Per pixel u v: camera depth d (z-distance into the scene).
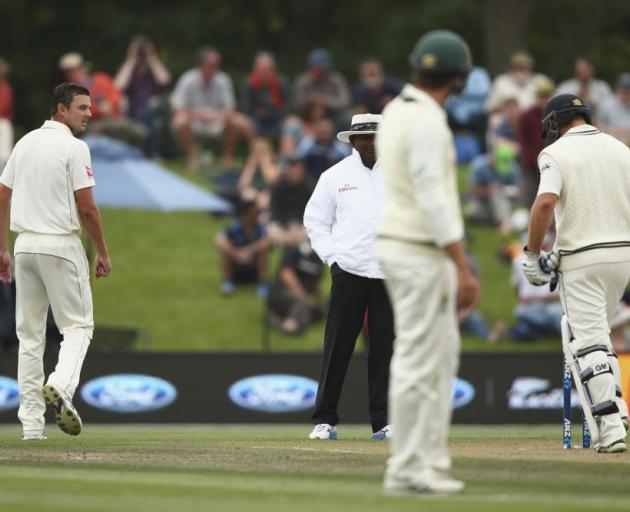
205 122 82.25
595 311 30.12
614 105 78.00
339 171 34.81
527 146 70.94
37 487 22.50
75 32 125.56
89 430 47.75
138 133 76.75
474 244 76.62
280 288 68.25
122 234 79.00
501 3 105.81
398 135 21.78
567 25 125.00
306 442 33.56
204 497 21.28
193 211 82.62
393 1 128.75
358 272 34.19
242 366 55.47
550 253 30.53
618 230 30.22
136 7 126.62
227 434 41.03
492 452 30.34
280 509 19.66
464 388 56.00
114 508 19.80
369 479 24.03
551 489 22.56
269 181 75.44
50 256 32.72
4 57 123.44
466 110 86.25
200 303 71.44
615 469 25.86
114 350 61.28
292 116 82.25
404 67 121.19
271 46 125.69
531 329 65.62
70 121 33.31
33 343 33.56
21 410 33.78
